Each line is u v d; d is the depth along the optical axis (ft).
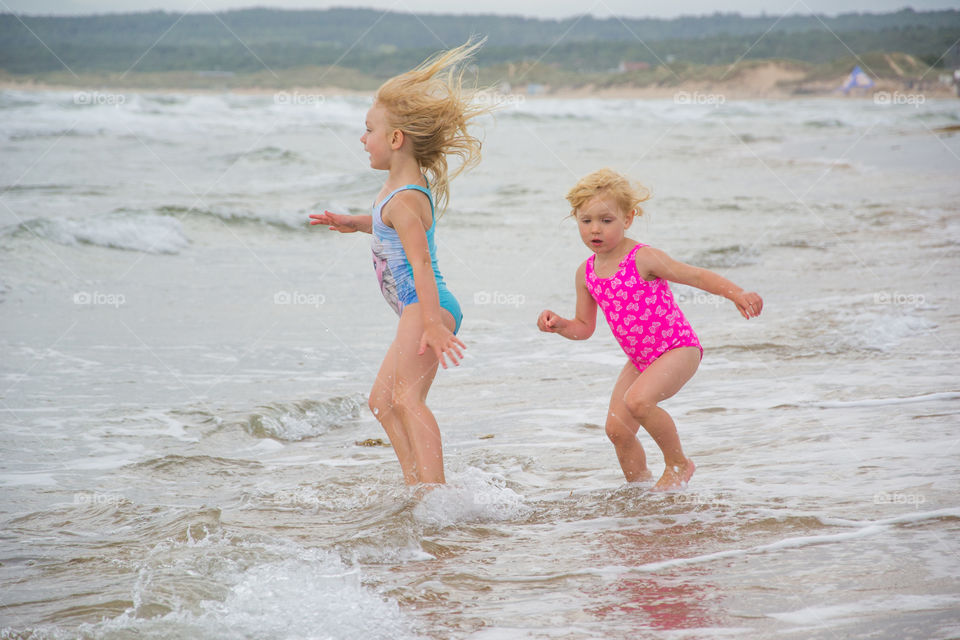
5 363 20.81
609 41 367.25
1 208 42.88
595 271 14.42
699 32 520.83
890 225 40.91
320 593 8.95
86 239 35.09
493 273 33.01
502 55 364.58
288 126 112.27
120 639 7.85
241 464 14.94
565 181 61.26
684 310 26.78
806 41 360.69
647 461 14.48
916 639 7.54
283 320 26.22
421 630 8.07
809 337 22.63
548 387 19.76
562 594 8.93
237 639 7.85
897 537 10.16
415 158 14.20
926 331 22.76
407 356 13.48
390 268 13.96
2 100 133.80
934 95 248.32
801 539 10.26
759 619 8.08
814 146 91.30
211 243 38.01
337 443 16.52
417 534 10.96
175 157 72.54
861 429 15.17
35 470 14.26
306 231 41.98
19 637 7.92
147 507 12.42
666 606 8.50
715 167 70.64
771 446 14.57
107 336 23.71
